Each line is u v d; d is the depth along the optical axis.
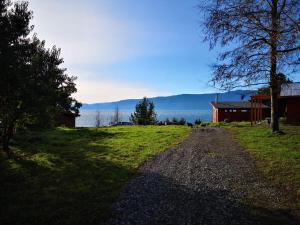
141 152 15.39
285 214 7.40
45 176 10.88
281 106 39.12
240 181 10.20
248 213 7.43
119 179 10.40
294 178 10.33
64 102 17.28
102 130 27.70
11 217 7.24
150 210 7.60
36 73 13.50
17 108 13.35
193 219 7.06
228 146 17.17
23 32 11.32
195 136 22.11
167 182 10.07
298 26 10.23
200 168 12.05
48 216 7.25
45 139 20.88
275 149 15.12
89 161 13.27
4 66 9.65
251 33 15.55
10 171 11.73
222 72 16.91
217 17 16.09
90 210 7.59
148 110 53.16
